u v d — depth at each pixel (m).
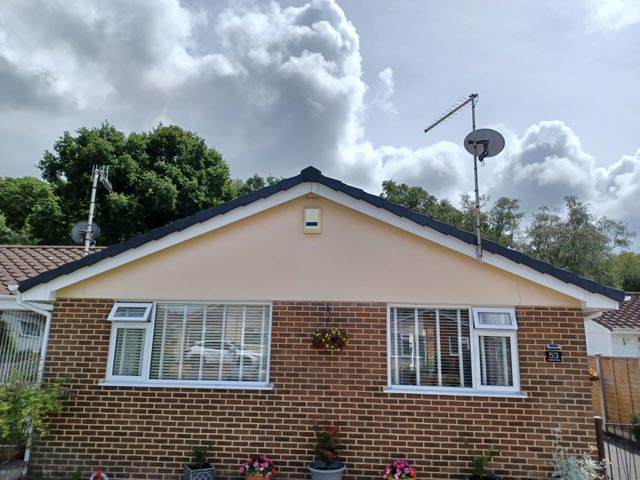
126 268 8.31
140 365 8.08
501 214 33.56
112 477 7.65
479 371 7.71
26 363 9.47
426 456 7.45
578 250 27.84
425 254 8.06
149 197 28.05
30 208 35.03
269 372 7.88
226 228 8.35
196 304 8.28
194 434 7.73
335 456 7.43
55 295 8.25
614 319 16.08
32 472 7.71
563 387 7.49
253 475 7.18
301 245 8.23
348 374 7.79
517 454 7.35
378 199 7.93
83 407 7.88
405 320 8.03
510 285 7.86
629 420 12.34
